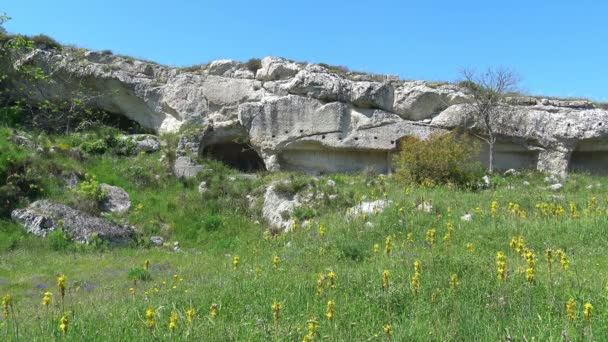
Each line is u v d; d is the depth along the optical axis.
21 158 19.02
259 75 24.53
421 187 18.22
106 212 18.11
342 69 25.19
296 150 23.44
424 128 23.05
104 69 24.23
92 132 23.19
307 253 11.12
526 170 23.33
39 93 24.53
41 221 15.88
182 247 16.66
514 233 10.91
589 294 6.17
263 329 5.55
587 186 20.25
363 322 5.80
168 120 24.48
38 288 10.52
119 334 5.71
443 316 5.95
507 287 6.59
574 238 10.28
